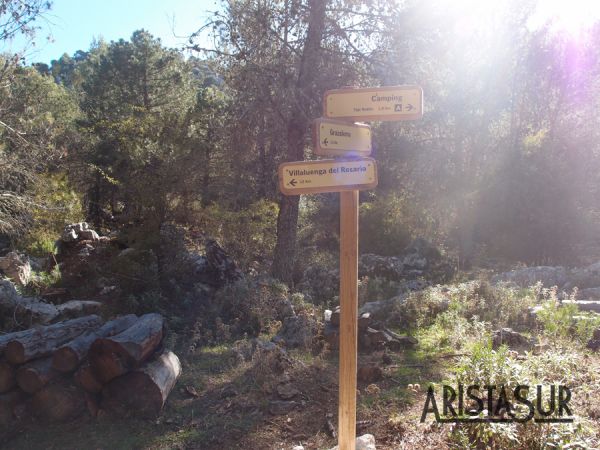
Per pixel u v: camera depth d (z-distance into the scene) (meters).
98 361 4.82
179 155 10.58
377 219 16.78
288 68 10.45
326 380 5.64
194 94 25.19
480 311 8.00
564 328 6.64
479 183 18.20
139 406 4.90
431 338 7.05
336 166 3.42
